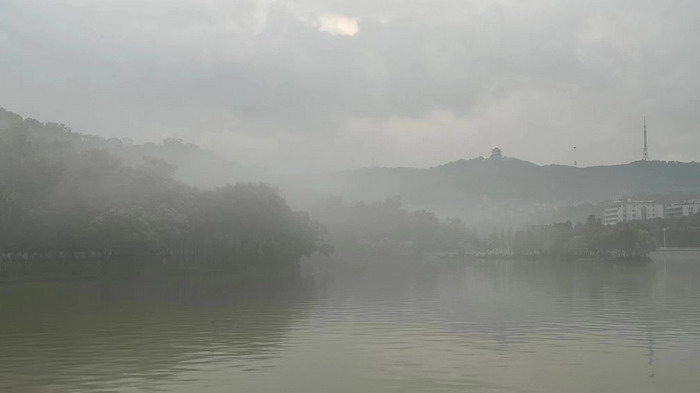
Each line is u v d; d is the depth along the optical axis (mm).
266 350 38125
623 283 98062
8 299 72438
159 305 65125
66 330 46656
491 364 33625
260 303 67188
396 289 87688
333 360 34875
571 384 29250
